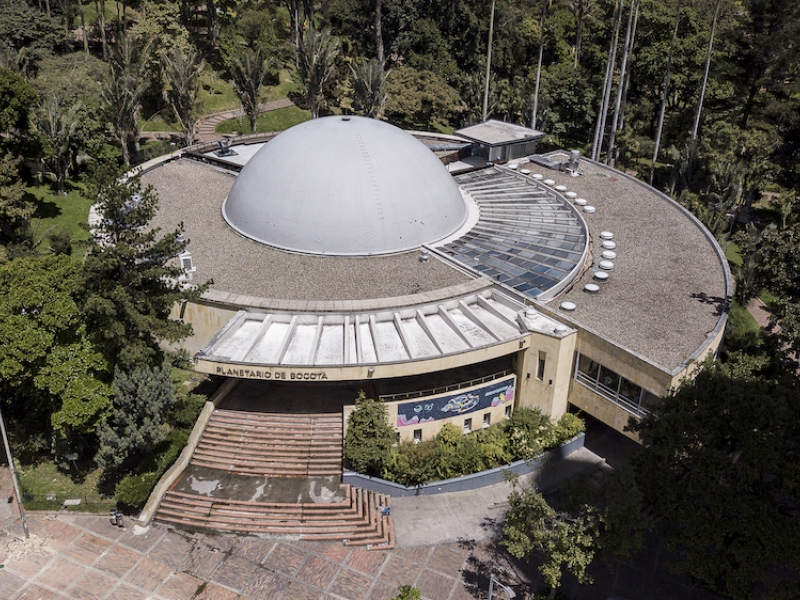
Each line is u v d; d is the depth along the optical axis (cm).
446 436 4572
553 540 3303
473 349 4394
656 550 4062
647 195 7175
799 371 5347
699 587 3809
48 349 4228
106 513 4162
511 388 4816
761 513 3225
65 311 4303
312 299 4878
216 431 4600
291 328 4597
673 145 10150
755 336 5700
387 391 4753
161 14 10181
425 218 5766
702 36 10862
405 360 4272
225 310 4816
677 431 3428
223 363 4262
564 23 13825
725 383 3528
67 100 8144
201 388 5053
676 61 10512
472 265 5416
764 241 4919
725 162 8469
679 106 11550
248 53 9988
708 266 5641
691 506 3344
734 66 9825
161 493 4159
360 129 5950
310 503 4178
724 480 3328
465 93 11481
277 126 10981
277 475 4381
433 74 11550
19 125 7225
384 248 5591
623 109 10769
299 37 11788
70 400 4047
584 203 6750
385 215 5566
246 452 4497
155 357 4575
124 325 4372
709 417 3472
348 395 4894
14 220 6288
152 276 4303
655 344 4484
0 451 4609
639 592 3775
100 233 4381
